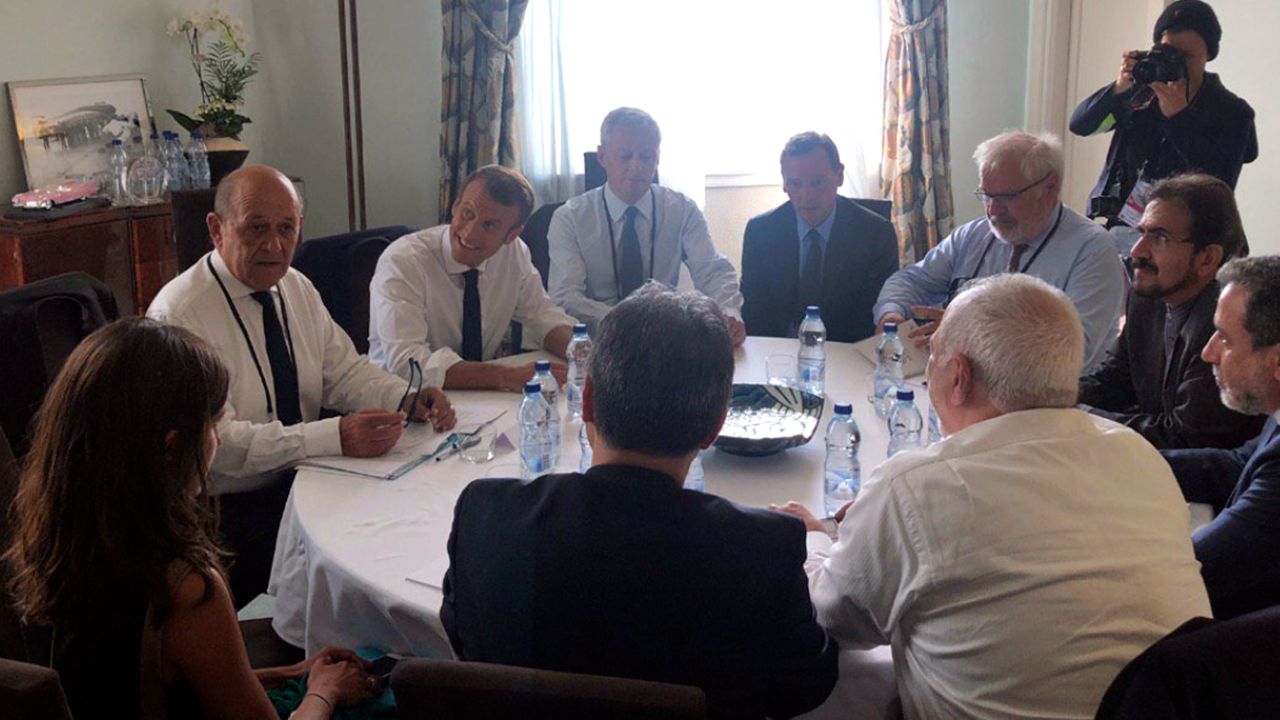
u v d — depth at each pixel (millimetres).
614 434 1246
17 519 1382
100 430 1263
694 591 1206
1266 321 1661
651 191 3475
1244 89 4652
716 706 1237
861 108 5184
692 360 1220
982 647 1314
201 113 4453
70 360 1306
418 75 5027
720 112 5223
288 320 2482
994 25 5125
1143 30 4941
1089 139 5164
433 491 1958
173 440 1295
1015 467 1337
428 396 2344
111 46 4316
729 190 5328
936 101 4980
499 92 4797
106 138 4250
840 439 1948
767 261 3389
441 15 4938
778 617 1244
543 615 1219
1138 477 1366
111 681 1302
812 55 5141
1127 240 3557
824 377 2625
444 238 2900
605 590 1202
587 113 5027
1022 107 5227
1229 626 1158
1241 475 1728
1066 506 1314
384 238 3359
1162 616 1286
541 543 1224
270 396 2408
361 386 2527
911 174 5039
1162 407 2281
